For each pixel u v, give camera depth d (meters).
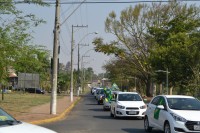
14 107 31.70
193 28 63.78
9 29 28.52
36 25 29.67
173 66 56.97
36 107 32.44
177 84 58.84
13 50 28.69
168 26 64.50
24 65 31.50
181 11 67.50
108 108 33.34
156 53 58.78
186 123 14.25
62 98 57.94
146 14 68.69
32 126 8.55
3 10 28.16
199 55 54.34
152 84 75.06
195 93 51.25
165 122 15.31
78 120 23.44
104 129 18.55
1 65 28.89
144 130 18.22
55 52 25.91
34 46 30.61
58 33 25.95
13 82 84.50
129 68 75.94
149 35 68.31
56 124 20.89
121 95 25.47
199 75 53.81
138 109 24.08
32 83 61.34
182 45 56.50
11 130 7.86
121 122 22.17
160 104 16.30
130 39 70.06
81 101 54.38
